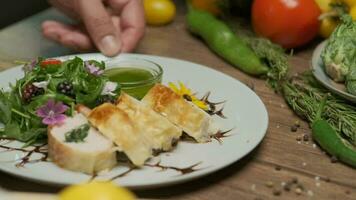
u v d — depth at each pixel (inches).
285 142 27.4
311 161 26.1
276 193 23.9
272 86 32.4
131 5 34.3
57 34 34.4
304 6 35.9
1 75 30.2
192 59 36.1
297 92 30.0
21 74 30.4
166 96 26.5
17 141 25.9
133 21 34.2
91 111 25.0
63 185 22.8
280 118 29.4
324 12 37.4
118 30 33.8
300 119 29.3
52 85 26.9
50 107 25.6
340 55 29.9
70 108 25.9
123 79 30.2
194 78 31.3
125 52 33.9
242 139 26.1
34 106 26.2
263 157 26.2
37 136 25.8
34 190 23.6
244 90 29.8
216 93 30.0
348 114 28.0
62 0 34.9
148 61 30.9
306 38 36.7
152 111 25.6
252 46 35.1
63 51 36.1
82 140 24.1
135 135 24.1
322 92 30.3
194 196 23.6
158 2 40.3
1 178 24.3
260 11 36.5
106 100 27.0
